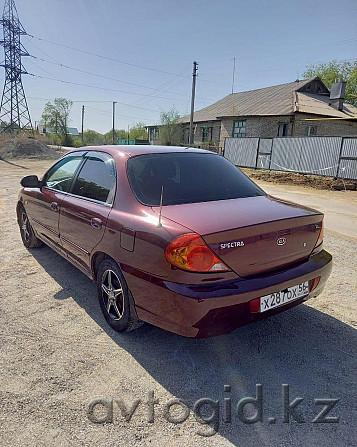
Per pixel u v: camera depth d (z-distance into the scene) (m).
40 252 4.84
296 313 3.30
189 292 2.17
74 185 3.62
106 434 1.90
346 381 2.37
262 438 1.91
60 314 3.18
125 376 2.37
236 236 2.27
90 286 3.78
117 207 2.83
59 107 63.16
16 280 3.90
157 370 2.44
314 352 2.70
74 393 2.20
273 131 25.52
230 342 2.81
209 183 3.07
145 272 2.42
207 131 33.91
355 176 14.21
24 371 2.38
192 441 1.87
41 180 4.41
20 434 1.88
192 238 2.18
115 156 3.21
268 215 2.54
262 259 2.41
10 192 10.30
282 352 2.69
